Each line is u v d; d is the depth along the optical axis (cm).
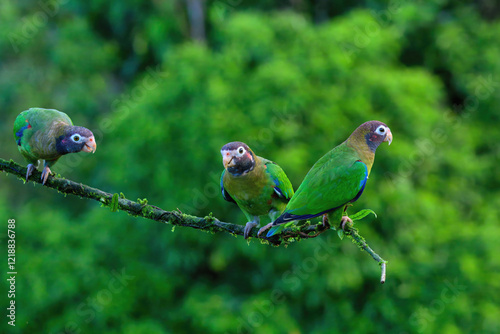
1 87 2239
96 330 1470
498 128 1897
